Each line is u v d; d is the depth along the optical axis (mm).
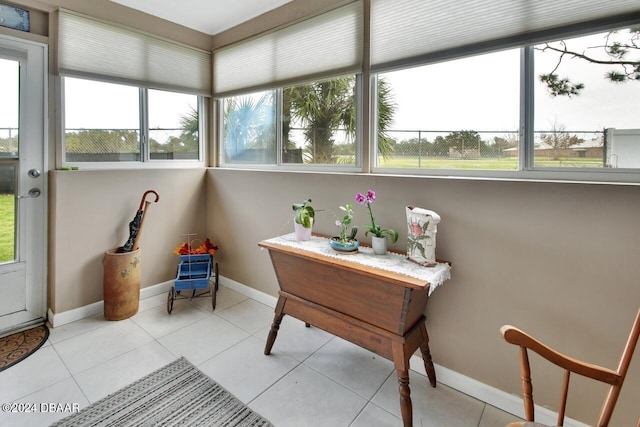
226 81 3041
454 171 1864
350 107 2295
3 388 1711
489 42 1651
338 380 1850
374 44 2064
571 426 1493
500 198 1592
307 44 2393
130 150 2775
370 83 2125
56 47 2299
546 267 1500
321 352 2111
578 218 1414
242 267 2928
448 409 1646
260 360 2010
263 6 2598
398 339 1543
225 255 3070
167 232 2926
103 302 2539
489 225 1632
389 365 1996
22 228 2287
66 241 2359
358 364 1998
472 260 1692
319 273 1794
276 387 1779
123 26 2568
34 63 2252
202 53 3102
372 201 1867
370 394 1746
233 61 2955
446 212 1756
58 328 2318
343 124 2336
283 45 2547
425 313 1862
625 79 1411
